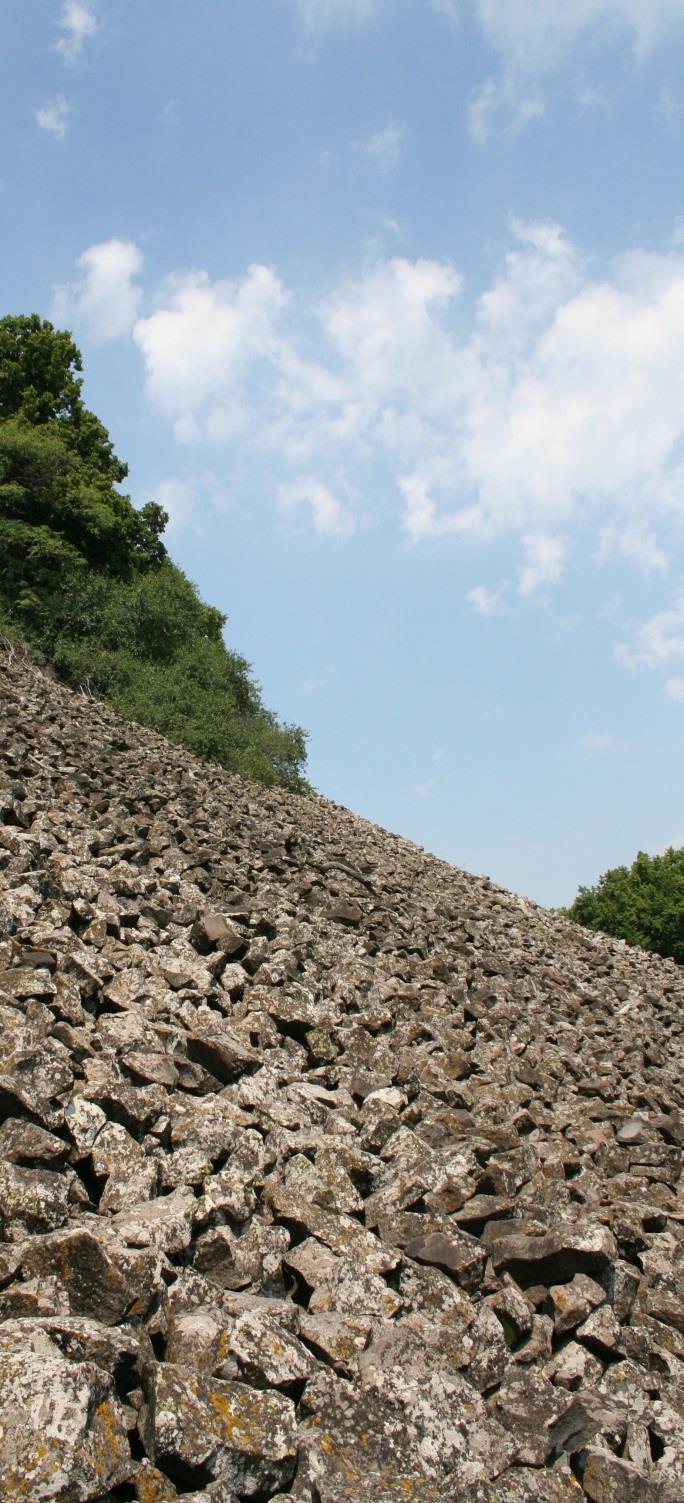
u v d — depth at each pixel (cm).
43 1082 625
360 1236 633
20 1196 533
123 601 4288
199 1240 571
